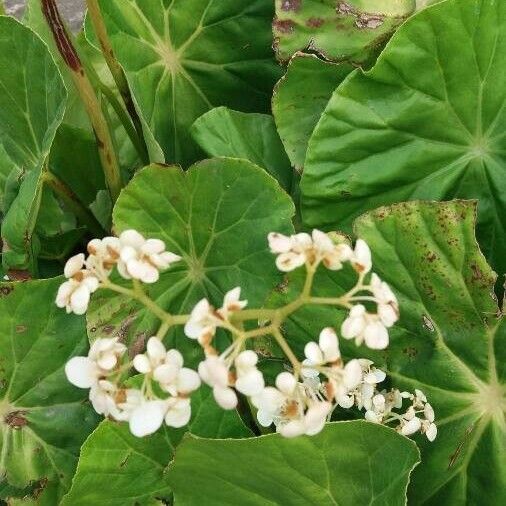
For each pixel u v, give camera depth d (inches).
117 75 17.3
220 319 10.6
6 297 15.7
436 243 14.7
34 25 21.6
